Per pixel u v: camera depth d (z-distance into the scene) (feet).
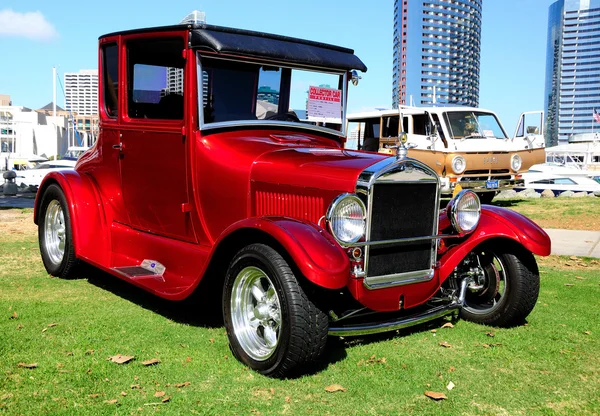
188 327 13.79
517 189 54.75
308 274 10.18
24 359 11.39
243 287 11.75
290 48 15.02
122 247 16.69
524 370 11.71
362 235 11.65
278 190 12.79
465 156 43.37
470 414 9.75
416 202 12.65
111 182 17.08
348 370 11.45
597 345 13.23
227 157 13.69
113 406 9.55
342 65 16.06
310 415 9.53
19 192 57.67
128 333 13.16
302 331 10.47
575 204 42.14
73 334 12.93
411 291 12.84
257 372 11.21
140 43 15.46
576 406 10.13
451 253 13.80
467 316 15.02
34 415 9.16
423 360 12.12
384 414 9.65
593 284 19.08
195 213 14.38
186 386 10.50
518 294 14.02
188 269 14.33
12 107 353.92
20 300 15.57
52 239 18.80
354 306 12.67
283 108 15.48
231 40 13.85
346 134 16.74
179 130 14.39
